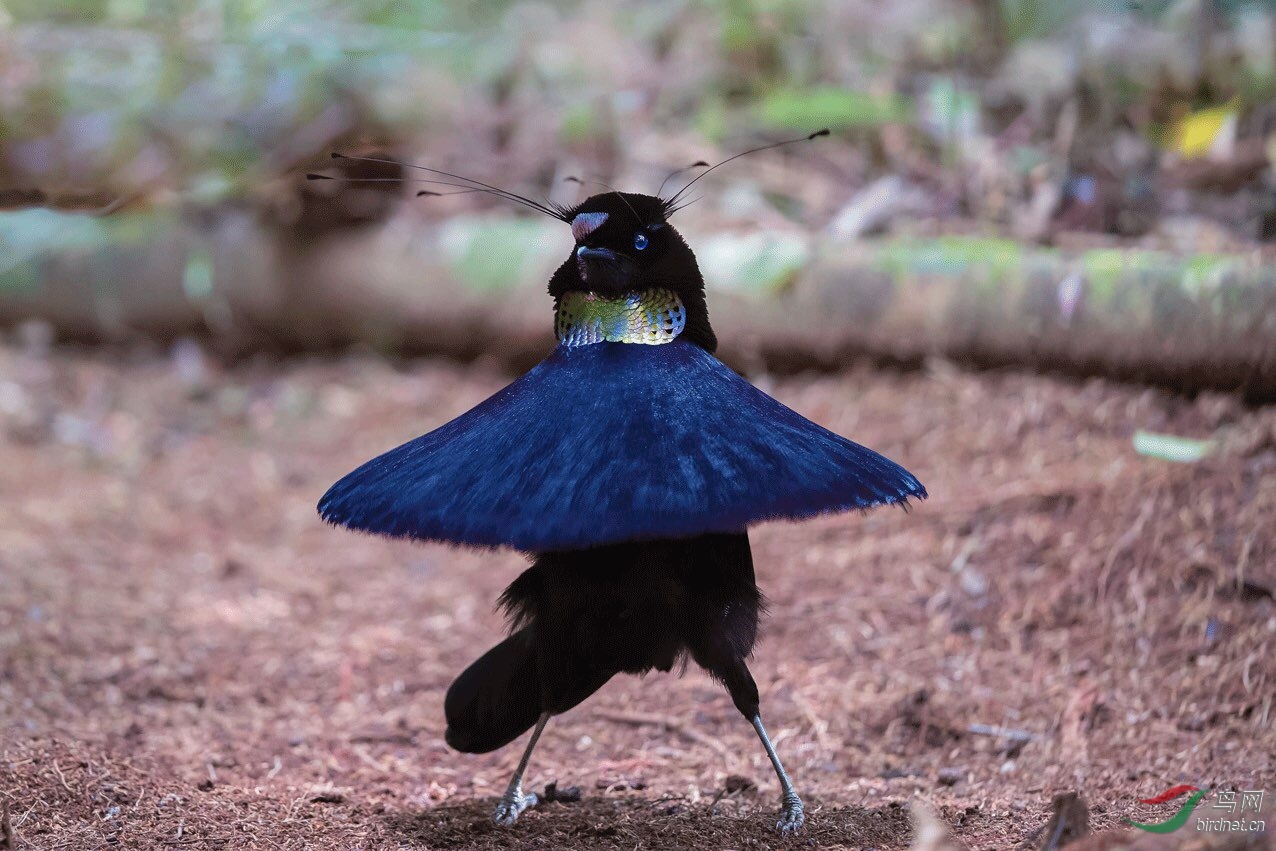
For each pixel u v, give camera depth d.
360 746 8.31
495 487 5.41
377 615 10.28
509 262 13.49
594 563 6.01
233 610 10.34
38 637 9.55
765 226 13.18
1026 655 8.87
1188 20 13.11
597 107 14.51
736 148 14.28
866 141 13.79
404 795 7.55
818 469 5.44
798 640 9.34
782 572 10.12
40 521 11.79
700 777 7.77
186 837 6.54
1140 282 10.74
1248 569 8.91
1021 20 14.05
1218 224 11.95
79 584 10.57
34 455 13.25
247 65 13.75
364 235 13.91
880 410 11.64
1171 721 8.01
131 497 12.48
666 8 15.32
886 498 5.43
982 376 11.61
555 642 6.26
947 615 9.37
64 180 13.88
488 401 6.07
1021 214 12.70
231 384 14.26
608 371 5.89
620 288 6.04
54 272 14.43
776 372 12.42
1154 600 8.98
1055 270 11.21
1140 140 12.84
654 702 8.77
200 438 13.56
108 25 14.03
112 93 13.78
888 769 7.84
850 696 8.62
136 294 14.41
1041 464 10.54
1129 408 10.76
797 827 6.68
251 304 14.18
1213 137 12.42
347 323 14.08
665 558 5.98
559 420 5.68
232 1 14.07
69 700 8.77
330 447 13.26
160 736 8.32
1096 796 7.09
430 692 9.10
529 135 14.54
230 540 11.71
